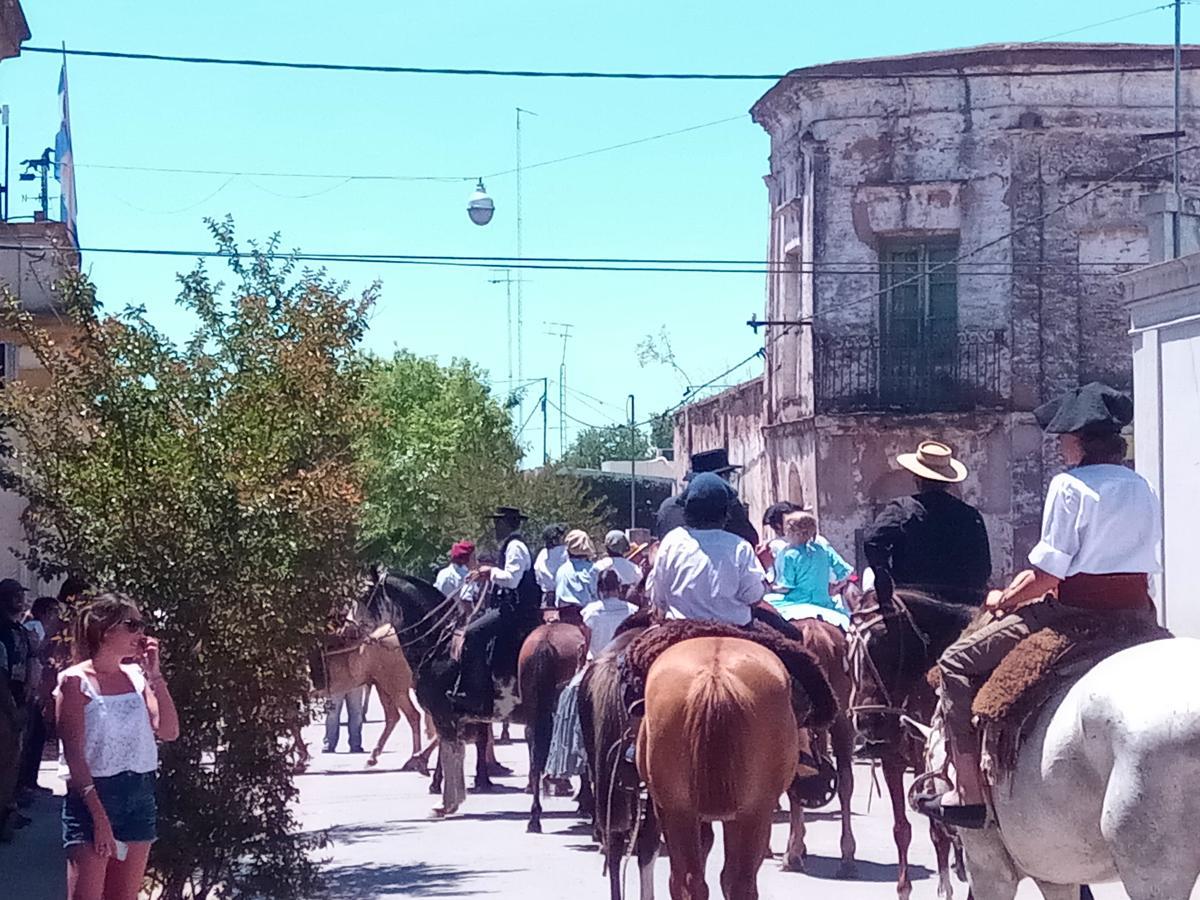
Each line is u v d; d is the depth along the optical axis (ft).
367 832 51.11
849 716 40.24
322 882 37.81
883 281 98.12
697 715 24.13
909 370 97.66
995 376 96.32
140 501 33.88
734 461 126.62
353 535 35.47
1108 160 95.55
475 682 53.72
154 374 35.27
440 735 54.95
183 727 33.63
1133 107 95.45
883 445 97.91
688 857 24.82
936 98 96.84
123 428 34.40
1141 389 57.26
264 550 33.86
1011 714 21.06
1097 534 21.42
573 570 55.52
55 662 35.73
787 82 99.86
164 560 33.55
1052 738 20.27
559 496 158.92
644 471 218.59
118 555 33.71
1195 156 95.14
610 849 30.81
